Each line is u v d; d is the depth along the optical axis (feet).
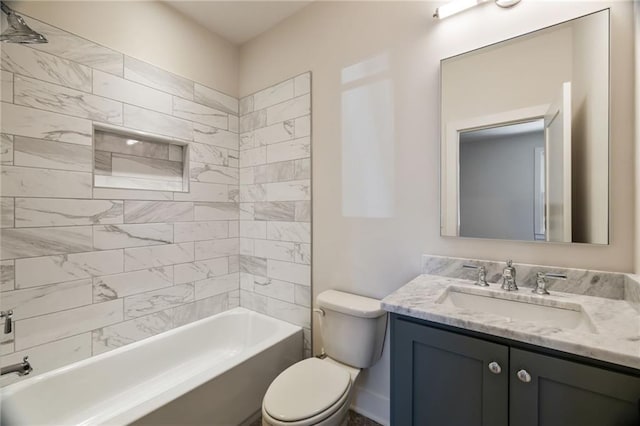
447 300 4.10
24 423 4.39
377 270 5.52
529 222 4.13
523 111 4.15
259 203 7.39
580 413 2.55
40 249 4.73
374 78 5.53
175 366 6.26
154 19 6.15
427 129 4.95
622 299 3.51
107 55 5.46
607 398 2.45
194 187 6.88
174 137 6.48
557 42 3.91
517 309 3.80
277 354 5.90
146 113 6.02
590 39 3.71
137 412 3.84
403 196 5.22
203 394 4.54
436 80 4.86
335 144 6.05
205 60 7.10
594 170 3.70
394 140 5.30
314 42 6.37
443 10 4.58
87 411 4.99
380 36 5.46
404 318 3.53
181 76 6.62
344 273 5.95
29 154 4.61
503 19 4.28
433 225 4.91
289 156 6.78
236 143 7.79
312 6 6.40
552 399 2.67
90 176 5.25
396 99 5.27
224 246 7.51
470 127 4.55
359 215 5.73
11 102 4.45
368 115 5.60
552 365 2.64
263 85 7.30
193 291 6.86
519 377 2.79
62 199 4.94
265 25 7.09
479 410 3.03
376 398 5.45
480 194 4.49
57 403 4.71
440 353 3.26
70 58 5.01
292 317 6.79
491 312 3.96
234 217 7.75
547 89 3.98
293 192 6.72
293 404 3.84
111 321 5.53
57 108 4.88
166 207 6.37
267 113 7.20
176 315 6.54
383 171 5.43
